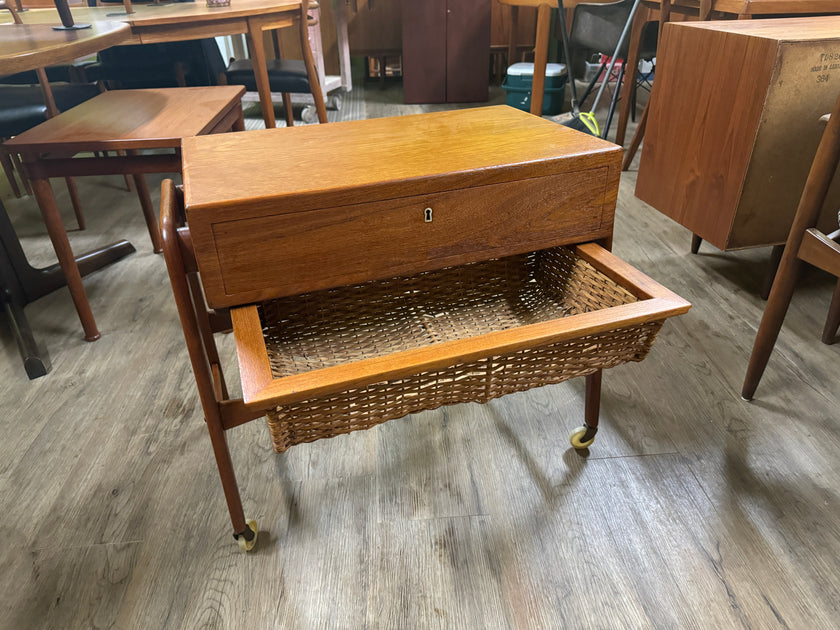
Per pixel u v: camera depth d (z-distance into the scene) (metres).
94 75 3.23
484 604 1.01
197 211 0.82
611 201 1.07
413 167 0.95
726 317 1.79
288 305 1.14
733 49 1.58
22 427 1.43
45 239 2.42
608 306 1.04
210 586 1.05
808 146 1.60
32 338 1.67
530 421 1.41
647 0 2.79
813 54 1.46
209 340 1.17
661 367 1.58
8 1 2.10
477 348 0.82
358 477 1.27
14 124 2.40
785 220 1.71
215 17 2.31
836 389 1.48
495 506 1.19
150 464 1.32
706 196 1.78
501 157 0.99
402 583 1.05
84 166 1.52
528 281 1.31
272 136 1.13
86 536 1.15
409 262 0.98
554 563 1.08
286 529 1.16
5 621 1.00
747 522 1.14
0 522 1.18
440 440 1.36
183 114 1.69
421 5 4.25
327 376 0.77
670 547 1.10
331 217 0.90
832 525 1.13
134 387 1.56
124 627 0.99
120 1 3.43
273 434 0.82
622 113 3.12
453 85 4.53
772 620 0.98
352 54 5.14
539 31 3.04
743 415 1.41
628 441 1.34
